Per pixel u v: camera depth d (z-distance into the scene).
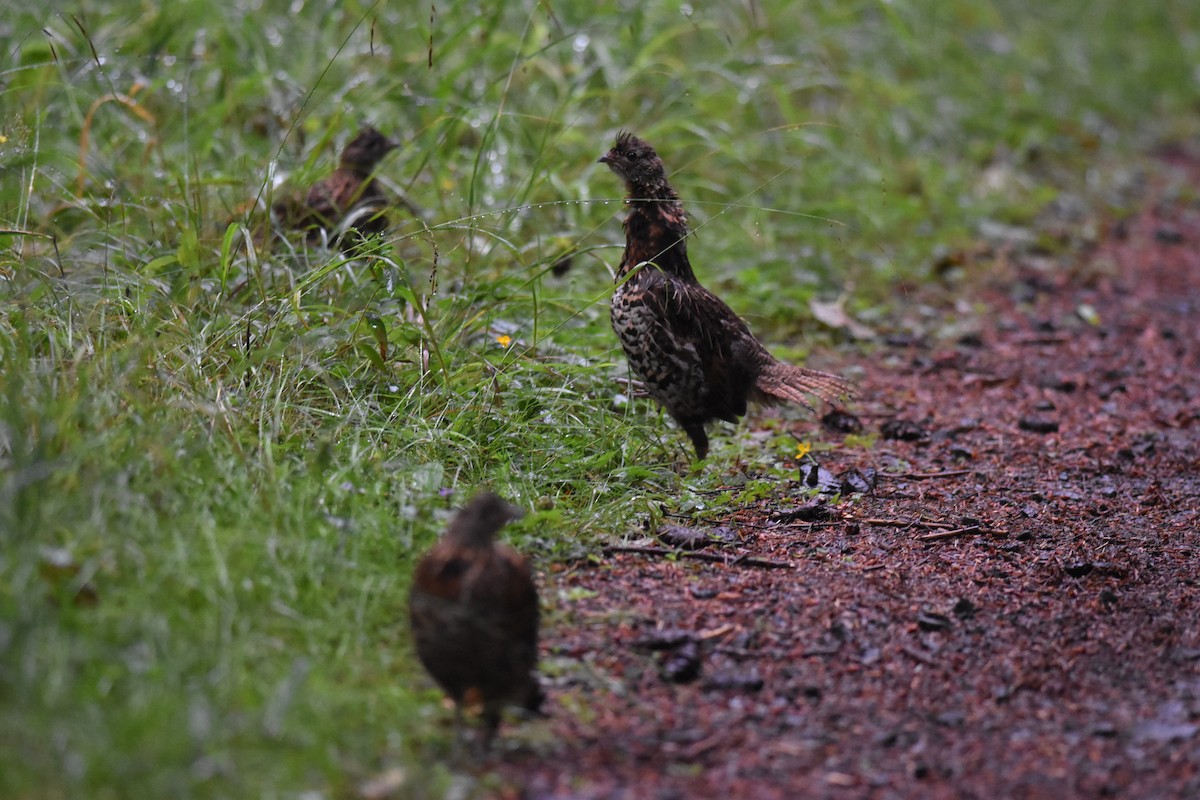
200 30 14.93
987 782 6.77
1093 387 14.09
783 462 11.25
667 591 8.62
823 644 8.12
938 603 8.73
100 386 8.41
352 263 11.41
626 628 8.08
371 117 14.44
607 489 9.70
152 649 6.45
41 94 12.97
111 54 13.96
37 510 6.96
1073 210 21.19
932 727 7.30
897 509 10.42
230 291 10.87
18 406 7.82
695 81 17.47
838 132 19.67
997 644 8.23
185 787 5.70
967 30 26.12
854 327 15.12
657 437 10.99
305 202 12.26
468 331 11.30
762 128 18.94
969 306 16.70
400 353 10.34
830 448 11.77
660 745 6.95
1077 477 11.41
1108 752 7.07
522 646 6.75
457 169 14.08
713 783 6.62
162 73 14.42
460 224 12.16
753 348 10.73
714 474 10.70
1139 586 9.12
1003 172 21.53
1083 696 7.67
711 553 9.23
